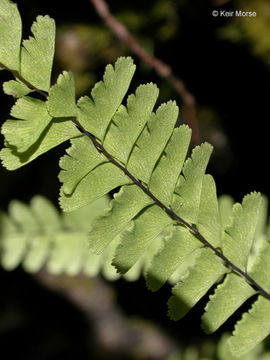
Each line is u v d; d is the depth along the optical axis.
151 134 0.28
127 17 0.57
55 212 0.44
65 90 0.27
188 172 0.29
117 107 0.28
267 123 0.59
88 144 0.28
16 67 0.27
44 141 0.27
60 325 0.71
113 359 0.69
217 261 0.30
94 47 0.58
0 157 0.27
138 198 0.29
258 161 0.60
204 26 0.55
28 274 0.73
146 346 0.69
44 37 0.27
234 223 0.30
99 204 0.43
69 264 0.43
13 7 0.26
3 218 0.44
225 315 0.30
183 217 0.30
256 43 0.53
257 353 0.37
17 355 0.69
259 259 0.31
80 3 0.57
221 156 0.62
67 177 0.28
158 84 0.59
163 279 0.30
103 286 0.72
